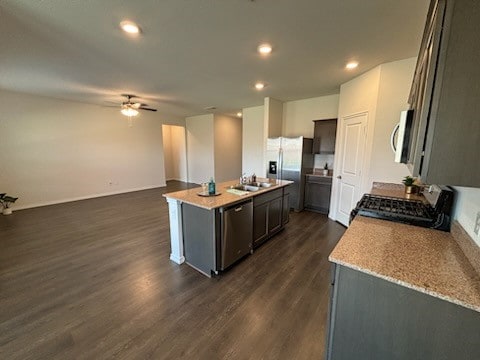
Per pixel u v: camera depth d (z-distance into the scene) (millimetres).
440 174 842
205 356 1479
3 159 4469
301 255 2854
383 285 990
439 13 787
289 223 4020
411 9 1747
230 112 7164
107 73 3262
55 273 2424
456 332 860
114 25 1987
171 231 2691
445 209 1454
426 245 1248
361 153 3379
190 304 1966
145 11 1782
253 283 2275
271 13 1814
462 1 736
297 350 1527
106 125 6004
